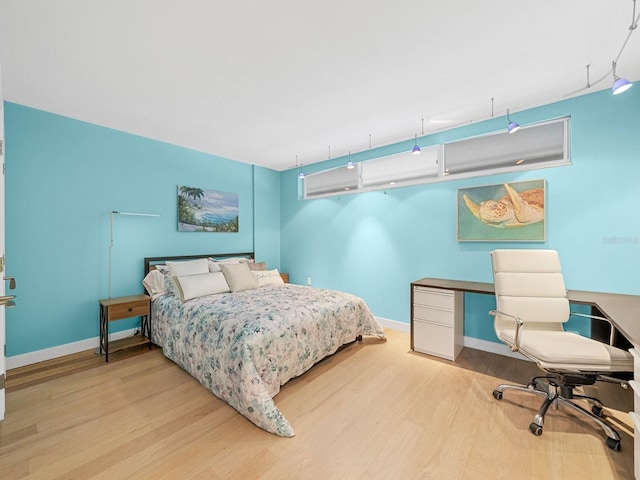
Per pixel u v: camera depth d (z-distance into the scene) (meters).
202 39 1.71
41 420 1.78
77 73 2.06
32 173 2.61
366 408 1.94
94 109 2.64
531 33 1.69
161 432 1.69
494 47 1.82
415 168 3.48
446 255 3.23
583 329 2.45
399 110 2.71
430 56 1.91
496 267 2.22
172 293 3.07
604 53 1.88
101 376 2.37
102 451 1.53
